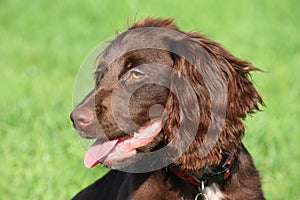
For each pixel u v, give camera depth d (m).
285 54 19.30
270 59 18.38
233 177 6.93
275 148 11.13
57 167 10.25
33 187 9.73
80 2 26.39
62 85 15.80
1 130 11.75
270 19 23.81
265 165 10.41
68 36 21.95
